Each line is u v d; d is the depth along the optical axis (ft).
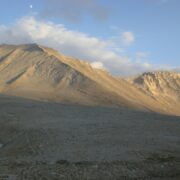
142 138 174.60
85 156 138.92
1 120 254.47
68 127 207.62
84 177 105.09
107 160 127.44
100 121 226.17
